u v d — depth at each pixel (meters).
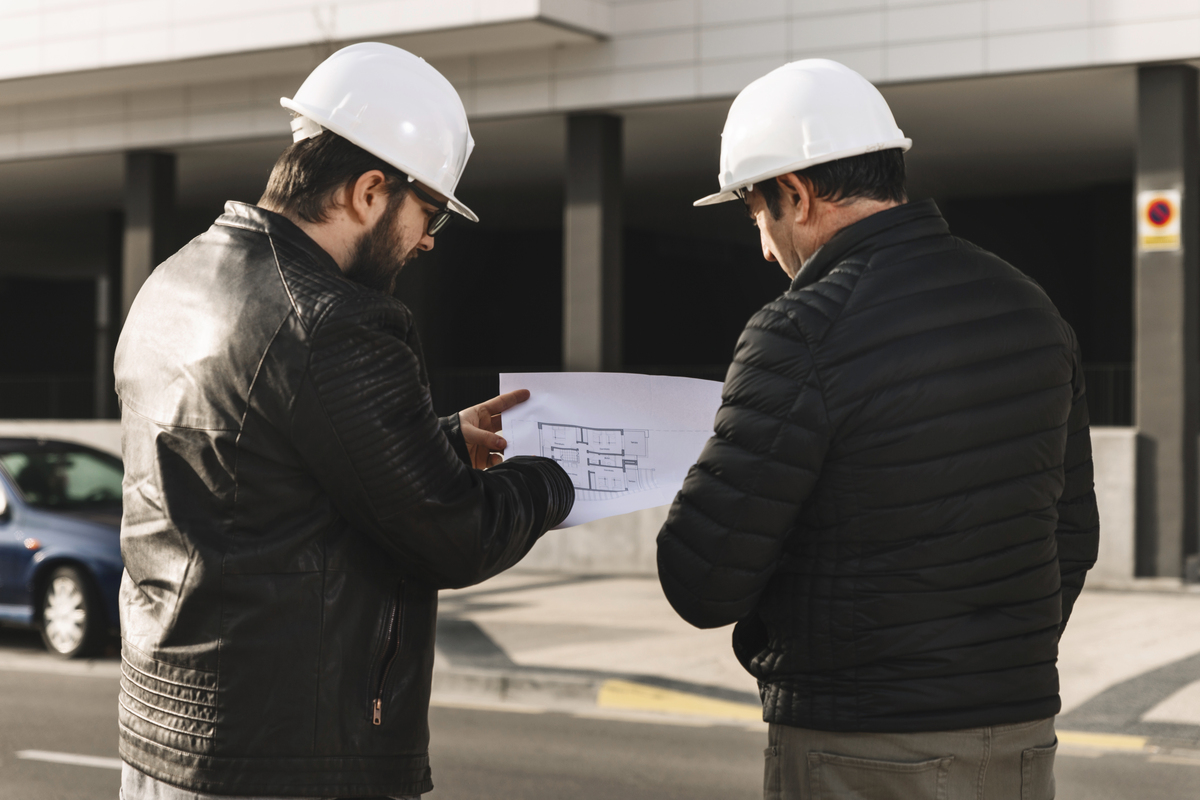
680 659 7.94
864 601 1.81
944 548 1.81
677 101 12.45
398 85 1.90
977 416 1.84
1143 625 8.73
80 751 6.13
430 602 1.88
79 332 31.75
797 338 1.82
